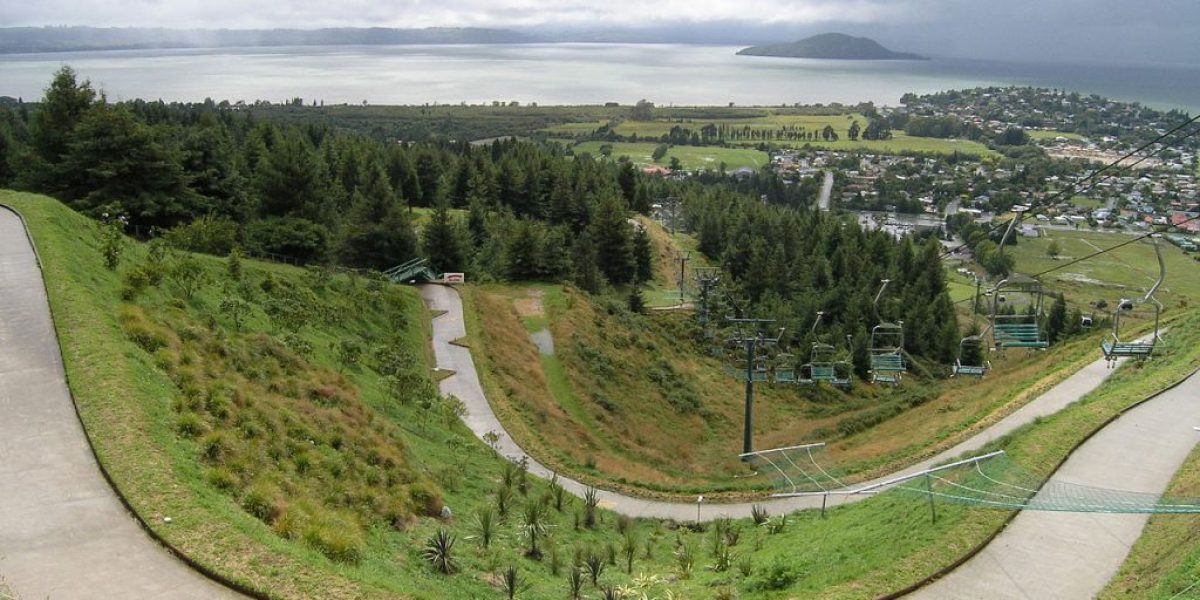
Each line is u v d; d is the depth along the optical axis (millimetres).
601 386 46500
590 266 71688
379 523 19328
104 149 49344
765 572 20266
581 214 93750
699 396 51219
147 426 18000
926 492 22750
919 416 44000
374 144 114688
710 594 19500
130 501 15414
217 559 14273
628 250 78188
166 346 23109
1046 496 21734
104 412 18234
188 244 44750
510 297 61625
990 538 19781
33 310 23766
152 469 16469
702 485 32406
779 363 60062
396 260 64688
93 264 28844
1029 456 24875
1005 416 34969
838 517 25609
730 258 93500
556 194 94125
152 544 14562
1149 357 38750
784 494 30516
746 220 102562
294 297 38938
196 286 31516
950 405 43656
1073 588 17750
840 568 19359
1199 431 26969
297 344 30375
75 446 17297
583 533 25281
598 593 19266
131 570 13836
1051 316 74750
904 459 32719
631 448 39375
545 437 36344
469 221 84750
